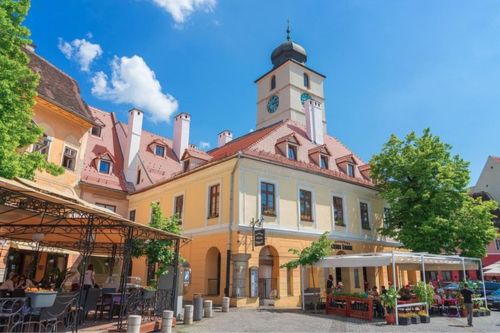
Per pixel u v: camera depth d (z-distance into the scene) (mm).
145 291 12688
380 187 28078
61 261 21109
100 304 13508
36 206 10906
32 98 12484
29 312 8750
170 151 33500
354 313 16781
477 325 15148
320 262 18938
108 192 28859
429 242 23609
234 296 19469
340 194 26734
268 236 21625
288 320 15359
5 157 10414
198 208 23844
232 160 22000
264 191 22406
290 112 38750
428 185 24797
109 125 33688
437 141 25547
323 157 27109
